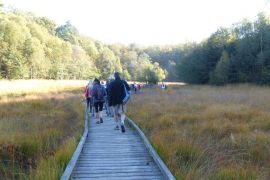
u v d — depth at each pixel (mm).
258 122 11766
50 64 75250
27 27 78438
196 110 15594
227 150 8289
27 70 63000
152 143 8406
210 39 59844
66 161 6723
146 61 119375
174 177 5621
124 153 7820
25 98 21438
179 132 10086
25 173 6828
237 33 57406
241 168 6375
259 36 49156
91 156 7523
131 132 10750
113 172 6281
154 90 39875
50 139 9203
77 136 9492
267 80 41906
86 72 89562
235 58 49531
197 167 6816
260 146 8422
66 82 52812
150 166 6703
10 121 11508
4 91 27312
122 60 124250
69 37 117250
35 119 12289
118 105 10617
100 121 12727
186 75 61438
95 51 114625
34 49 66938
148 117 13742
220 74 49812
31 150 8102
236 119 12539
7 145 7922
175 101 20469
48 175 5555
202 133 10320
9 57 57656
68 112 15789
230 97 22125
